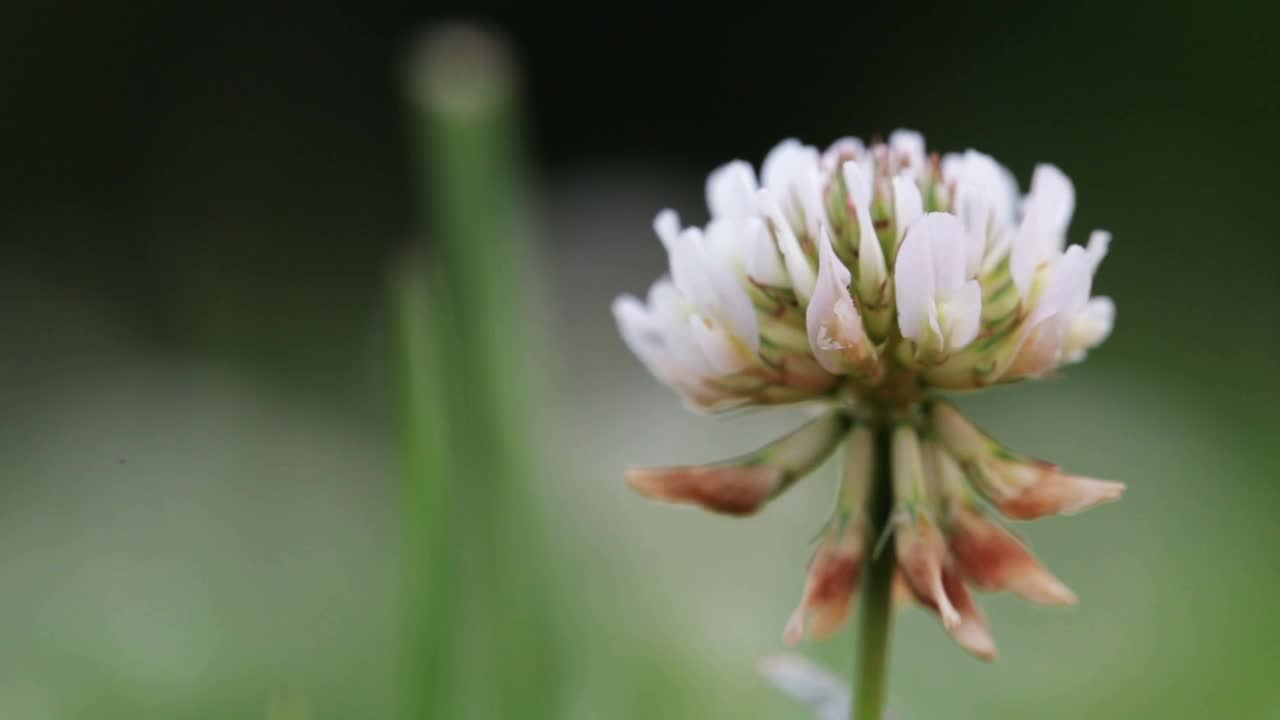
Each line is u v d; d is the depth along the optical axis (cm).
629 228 43
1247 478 34
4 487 34
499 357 19
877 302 16
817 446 16
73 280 63
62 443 37
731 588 24
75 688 25
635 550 25
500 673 19
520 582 19
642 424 31
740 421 31
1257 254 63
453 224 20
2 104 73
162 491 34
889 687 24
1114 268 62
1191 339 51
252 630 28
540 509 19
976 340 16
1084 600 28
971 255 15
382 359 42
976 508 16
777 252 16
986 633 15
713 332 16
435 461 16
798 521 27
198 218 72
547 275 40
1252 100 67
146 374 44
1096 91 73
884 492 16
